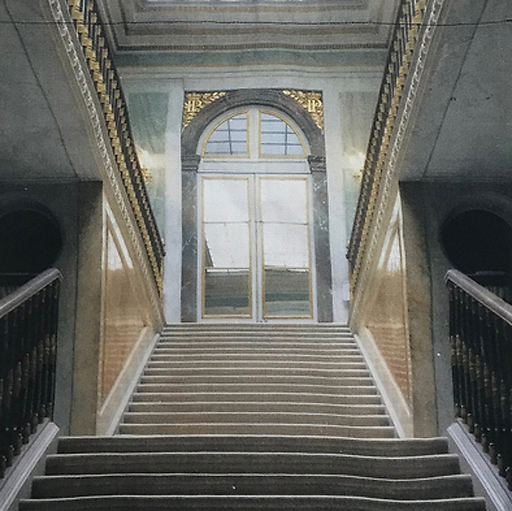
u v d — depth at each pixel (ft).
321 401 26.48
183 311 44.06
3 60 18.48
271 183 46.73
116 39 47.11
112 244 25.61
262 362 30.55
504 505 14.43
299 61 47.60
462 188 24.26
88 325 22.82
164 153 46.24
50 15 16.97
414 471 17.20
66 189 24.43
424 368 21.93
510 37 17.78
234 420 24.07
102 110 22.65
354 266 33.42
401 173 23.91
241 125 47.60
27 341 16.71
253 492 15.94
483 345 16.79
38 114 20.86
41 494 15.80
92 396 21.89
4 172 24.00
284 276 45.16
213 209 46.06
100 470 16.89
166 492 15.90
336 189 46.03
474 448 16.97
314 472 16.97
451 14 17.19
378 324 28.58
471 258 27.76
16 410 16.01
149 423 24.36
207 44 47.55
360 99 47.34
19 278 27.27
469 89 19.71
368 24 47.34
